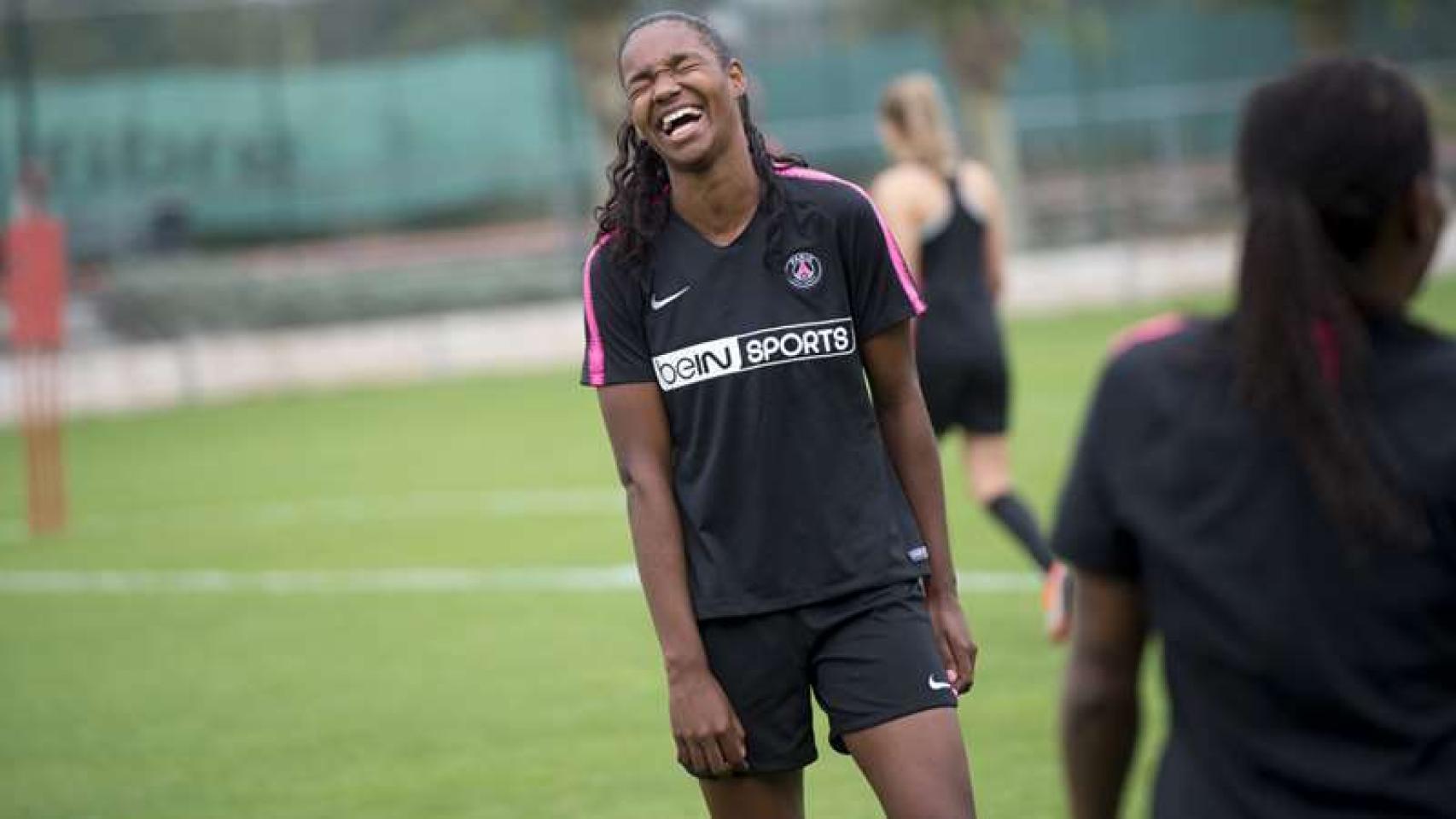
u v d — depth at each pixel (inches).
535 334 2128.4
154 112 2074.3
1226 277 2279.8
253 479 1309.1
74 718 665.6
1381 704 217.2
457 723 626.8
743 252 332.8
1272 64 2561.5
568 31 2412.6
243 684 704.4
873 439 341.4
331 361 2069.4
